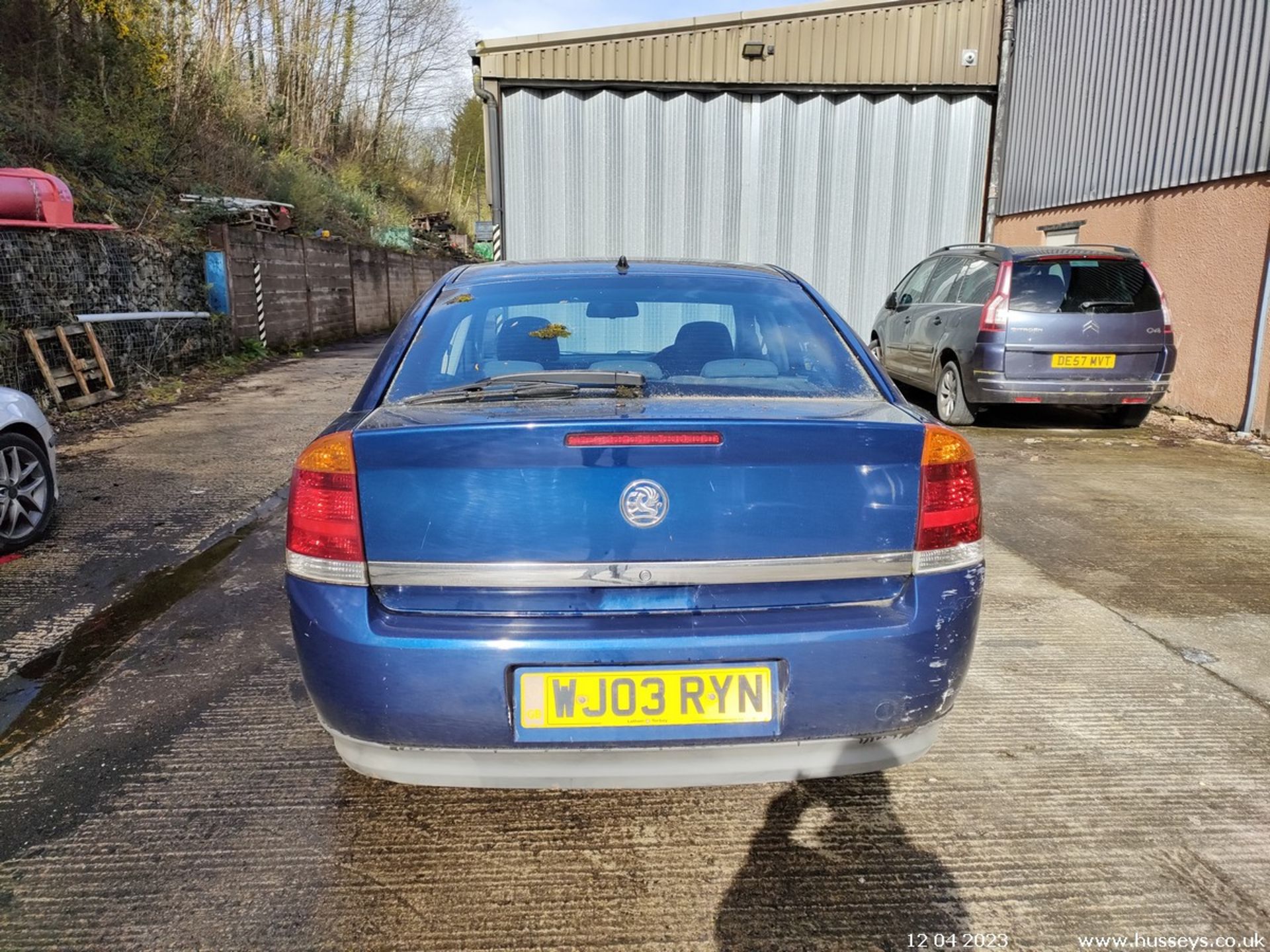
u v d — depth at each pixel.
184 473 6.24
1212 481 5.99
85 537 4.77
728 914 1.95
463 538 1.84
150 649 3.34
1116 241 9.05
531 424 1.80
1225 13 7.64
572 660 1.79
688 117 9.77
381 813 2.31
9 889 2.02
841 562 1.89
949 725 2.76
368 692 1.82
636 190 9.85
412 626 1.82
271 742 2.66
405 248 26.89
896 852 2.15
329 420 8.45
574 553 1.83
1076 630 3.51
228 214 14.34
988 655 3.27
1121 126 8.90
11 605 3.80
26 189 8.55
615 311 2.63
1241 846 2.17
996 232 10.88
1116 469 6.32
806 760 1.91
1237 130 7.56
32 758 2.57
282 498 5.59
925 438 1.93
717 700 1.83
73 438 7.54
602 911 1.96
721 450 1.82
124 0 15.77
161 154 14.95
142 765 2.54
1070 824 2.26
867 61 9.84
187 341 11.95
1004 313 7.07
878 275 10.39
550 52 9.51
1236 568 4.25
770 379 2.38
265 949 1.84
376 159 33.88
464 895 2.01
